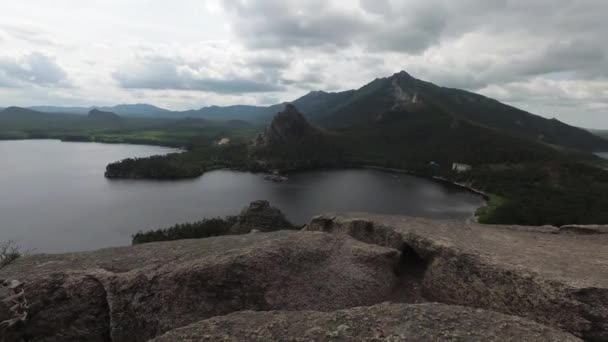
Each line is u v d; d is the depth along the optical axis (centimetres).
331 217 1639
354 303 1115
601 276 959
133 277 1102
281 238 1295
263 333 769
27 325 1038
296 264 1166
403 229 1395
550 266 1036
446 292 1131
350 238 1365
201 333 782
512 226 1636
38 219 10525
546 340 711
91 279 1118
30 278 1096
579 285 905
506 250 1180
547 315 914
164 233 8281
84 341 1056
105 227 10000
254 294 1084
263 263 1127
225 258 1127
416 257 1356
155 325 1048
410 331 740
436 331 739
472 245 1221
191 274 1086
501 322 775
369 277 1180
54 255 1293
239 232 7900
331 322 794
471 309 838
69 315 1066
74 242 8894
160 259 1204
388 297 1172
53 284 1092
